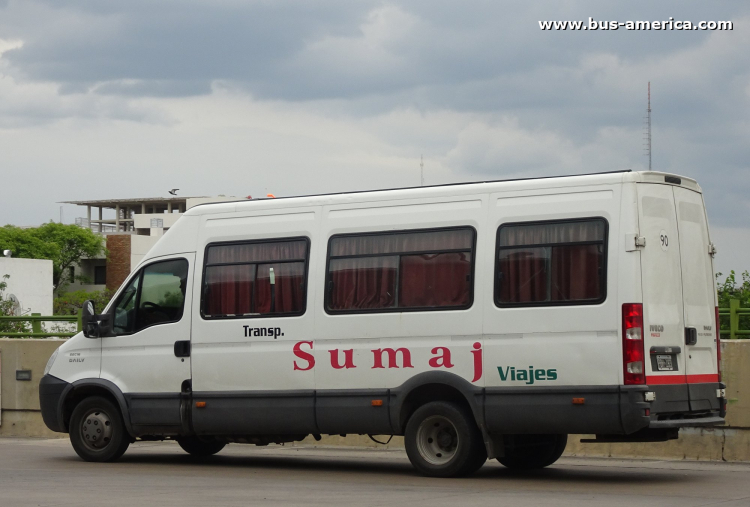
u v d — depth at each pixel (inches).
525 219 409.1
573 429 390.3
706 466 483.5
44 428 677.9
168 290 489.7
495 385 406.6
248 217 474.3
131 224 6013.8
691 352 411.5
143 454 567.8
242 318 466.3
